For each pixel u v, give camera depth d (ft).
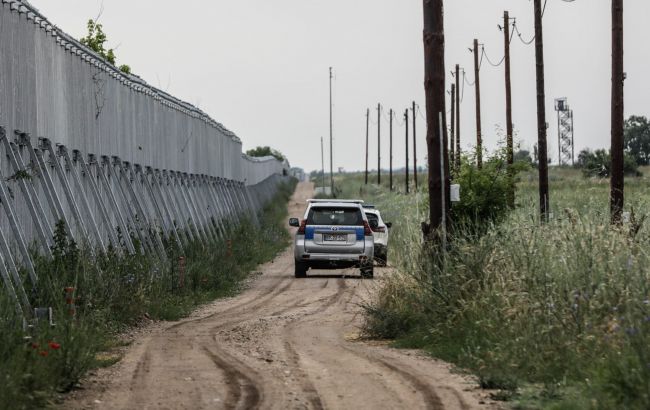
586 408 58.65
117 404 63.57
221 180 326.44
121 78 179.93
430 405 62.18
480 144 173.78
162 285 143.54
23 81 120.67
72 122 146.82
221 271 179.32
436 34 113.09
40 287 102.17
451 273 99.60
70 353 73.82
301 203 615.98
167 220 198.70
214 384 71.10
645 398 56.80
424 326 97.45
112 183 168.55
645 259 84.02
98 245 138.00
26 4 121.29
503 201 167.53
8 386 60.80
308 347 94.22
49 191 123.03
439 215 112.68
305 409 60.70
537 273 86.02
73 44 149.07
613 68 149.59
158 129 216.13
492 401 63.62
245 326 114.83
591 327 74.54
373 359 84.69
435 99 112.98
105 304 114.21
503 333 80.18
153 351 92.07
